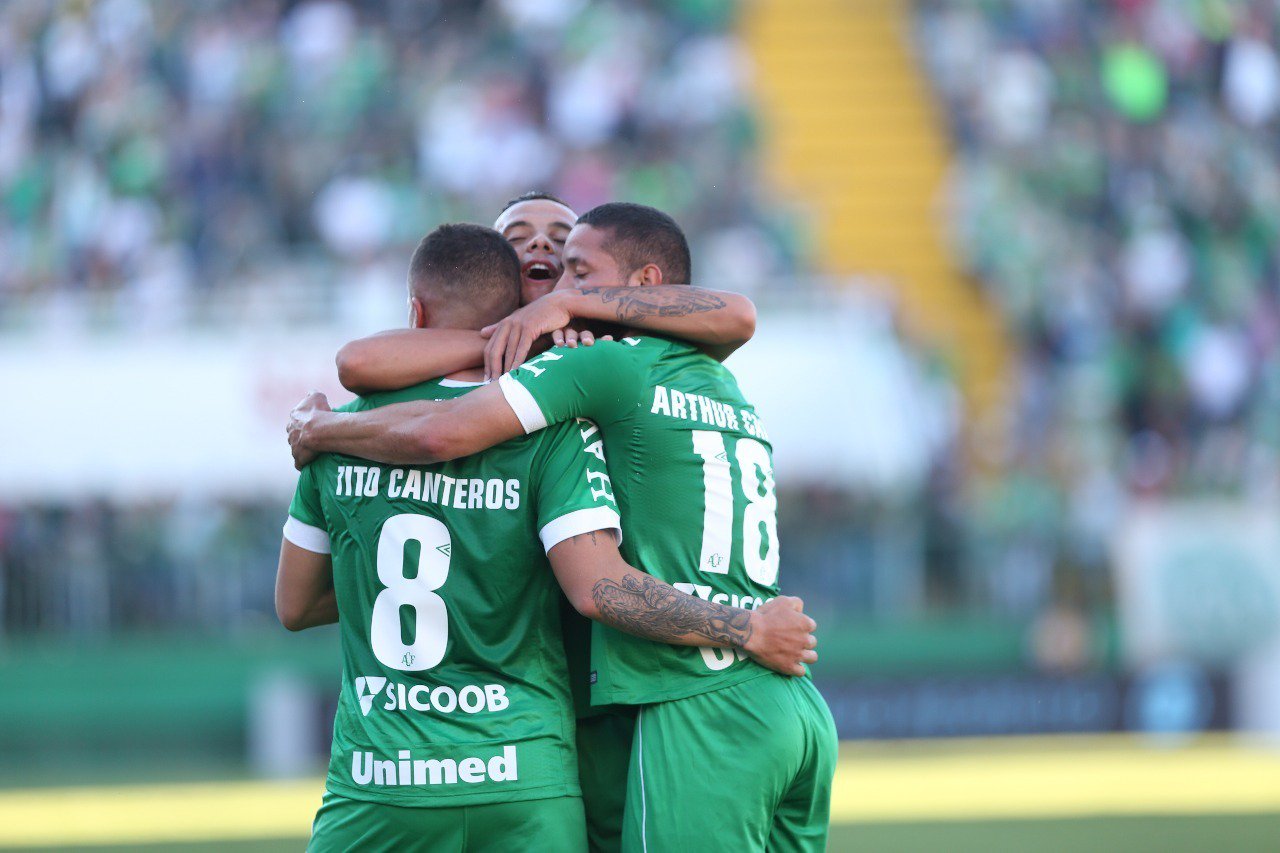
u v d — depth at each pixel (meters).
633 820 10.48
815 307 35.56
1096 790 29.88
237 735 34.06
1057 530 36.50
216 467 34.47
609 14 47.53
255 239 41.19
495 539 10.45
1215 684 36.53
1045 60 48.84
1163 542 36.62
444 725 10.26
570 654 11.25
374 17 46.00
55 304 37.00
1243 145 48.59
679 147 45.25
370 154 43.38
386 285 39.19
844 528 35.12
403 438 10.30
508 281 11.29
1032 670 35.78
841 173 47.72
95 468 34.22
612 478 10.80
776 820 10.99
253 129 43.34
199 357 34.81
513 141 44.22
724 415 11.15
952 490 36.09
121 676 33.81
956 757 33.91
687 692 10.53
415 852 10.22
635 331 11.16
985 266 44.22
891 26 51.03
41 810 28.22
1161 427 41.53
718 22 49.31
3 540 33.81
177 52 44.34
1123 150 46.84
